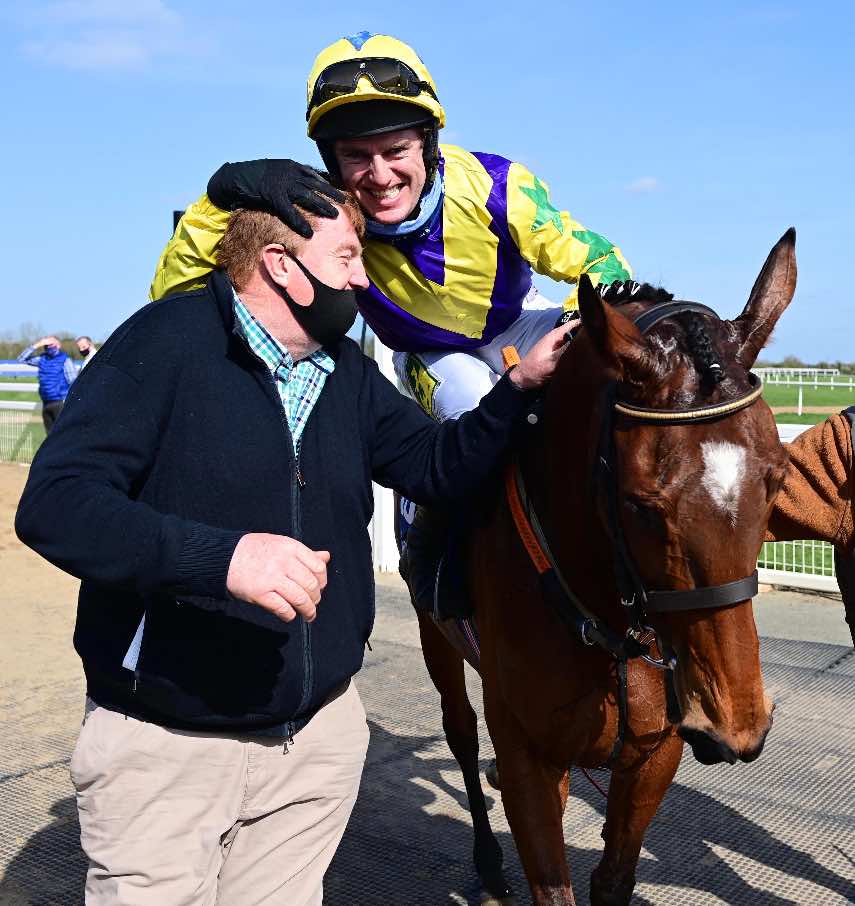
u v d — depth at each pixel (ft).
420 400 8.63
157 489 5.25
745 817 10.13
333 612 5.58
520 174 7.71
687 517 4.80
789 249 5.64
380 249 7.87
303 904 5.68
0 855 9.37
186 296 5.48
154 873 5.19
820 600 18.01
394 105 6.93
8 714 13.03
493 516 6.89
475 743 9.64
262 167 5.43
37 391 38.27
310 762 5.63
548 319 8.41
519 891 9.05
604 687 6.30
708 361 5.04
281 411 5.38
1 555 22.98
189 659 5.12
